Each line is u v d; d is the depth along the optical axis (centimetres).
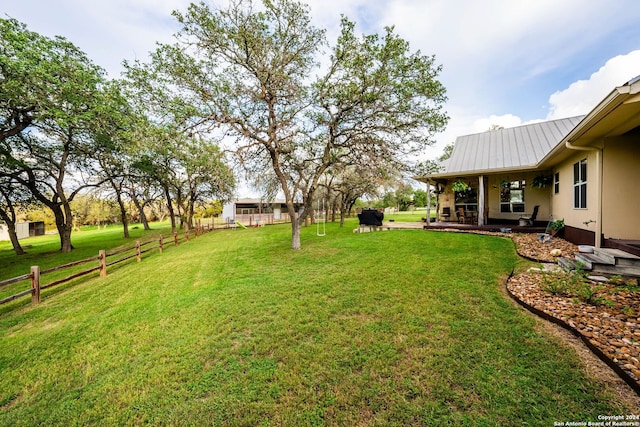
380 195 1994
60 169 1369
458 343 260
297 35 707
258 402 206
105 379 251
